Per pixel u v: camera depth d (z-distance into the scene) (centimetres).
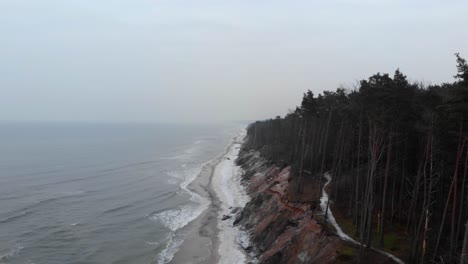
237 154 13962
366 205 3472
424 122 3569
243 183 8006
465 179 3120
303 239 3856
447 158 3394
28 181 8806
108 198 7244
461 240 3319
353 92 4769
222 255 4341
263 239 4488
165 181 8925
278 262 3844
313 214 4250
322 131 6212
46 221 5747
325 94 6606
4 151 14725
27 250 4600
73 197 7288
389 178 4456
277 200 5175
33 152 14500
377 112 3500
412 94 3678
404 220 4012
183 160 12875
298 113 7356
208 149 17112
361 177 4547
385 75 3738
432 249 3316
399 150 4103
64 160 12375
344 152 5084
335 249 3425
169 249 4588
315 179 5672
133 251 4559
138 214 6131
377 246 3450
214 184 8369
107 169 10706
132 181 8950
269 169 7612
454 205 2920
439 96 3506
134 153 14962
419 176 3475
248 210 5531
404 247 3416
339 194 4759
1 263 4197
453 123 2975
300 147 7031
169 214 6109
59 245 4772
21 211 6266
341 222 4006
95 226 5512
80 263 4234
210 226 5403
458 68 2698
